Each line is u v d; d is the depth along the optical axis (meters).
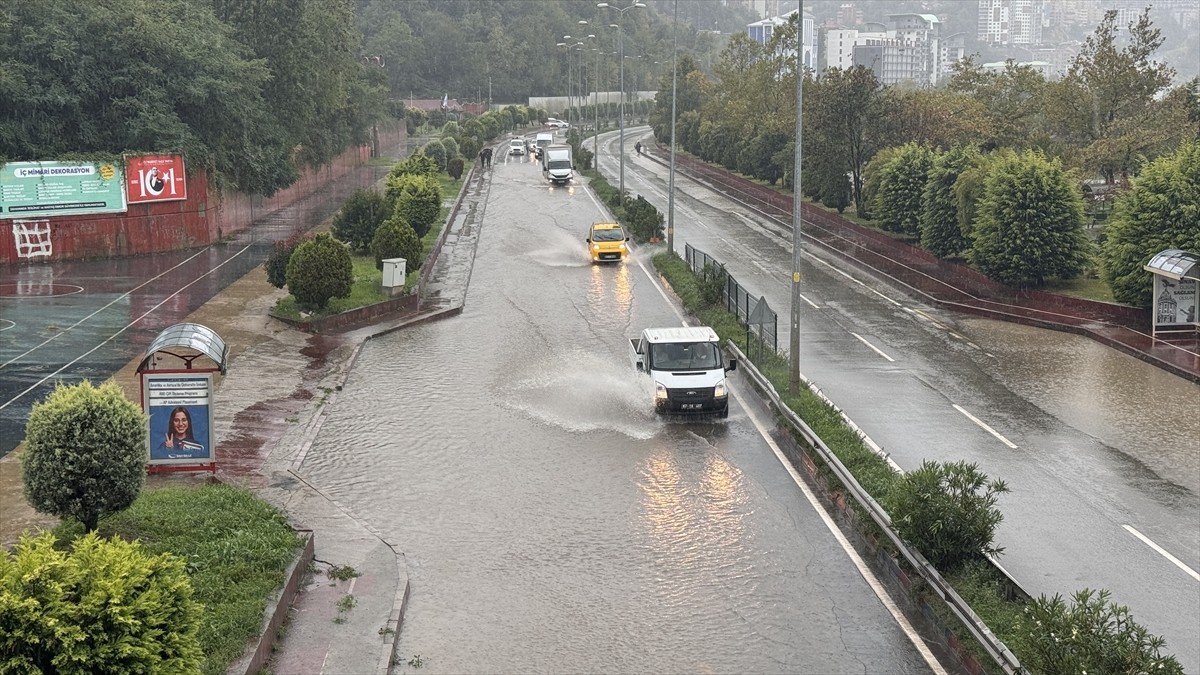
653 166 91.62
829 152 54.72
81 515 13.04
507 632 12.41
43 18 40.53
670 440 20.00
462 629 12.47
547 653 11.92
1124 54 46.78
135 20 42.16
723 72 94.19
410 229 34.97
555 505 16.58
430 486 17.36
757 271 40.12
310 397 22.41
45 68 40.22
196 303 31.73
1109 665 9.35
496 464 18.48
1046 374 25.52
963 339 29.33
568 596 13.39
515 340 28.33
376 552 14.41
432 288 35.78
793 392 21.62
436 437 19.94
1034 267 34.38
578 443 19.72
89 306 31.03
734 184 75.75
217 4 52.22
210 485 16.16
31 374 23.25
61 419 12.90
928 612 12.70
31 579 7.55
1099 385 24.53
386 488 17.22
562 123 147.62
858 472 16.67
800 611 12.97
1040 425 21.34
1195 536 15.84
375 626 12.16
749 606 13.12
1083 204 34.94
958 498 13.32
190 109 44.81
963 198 38.56
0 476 16.73
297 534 14.27
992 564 13.27
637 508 16.48
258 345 26.75
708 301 31.55
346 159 82.56
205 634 10.80
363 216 39.72
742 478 17.88
